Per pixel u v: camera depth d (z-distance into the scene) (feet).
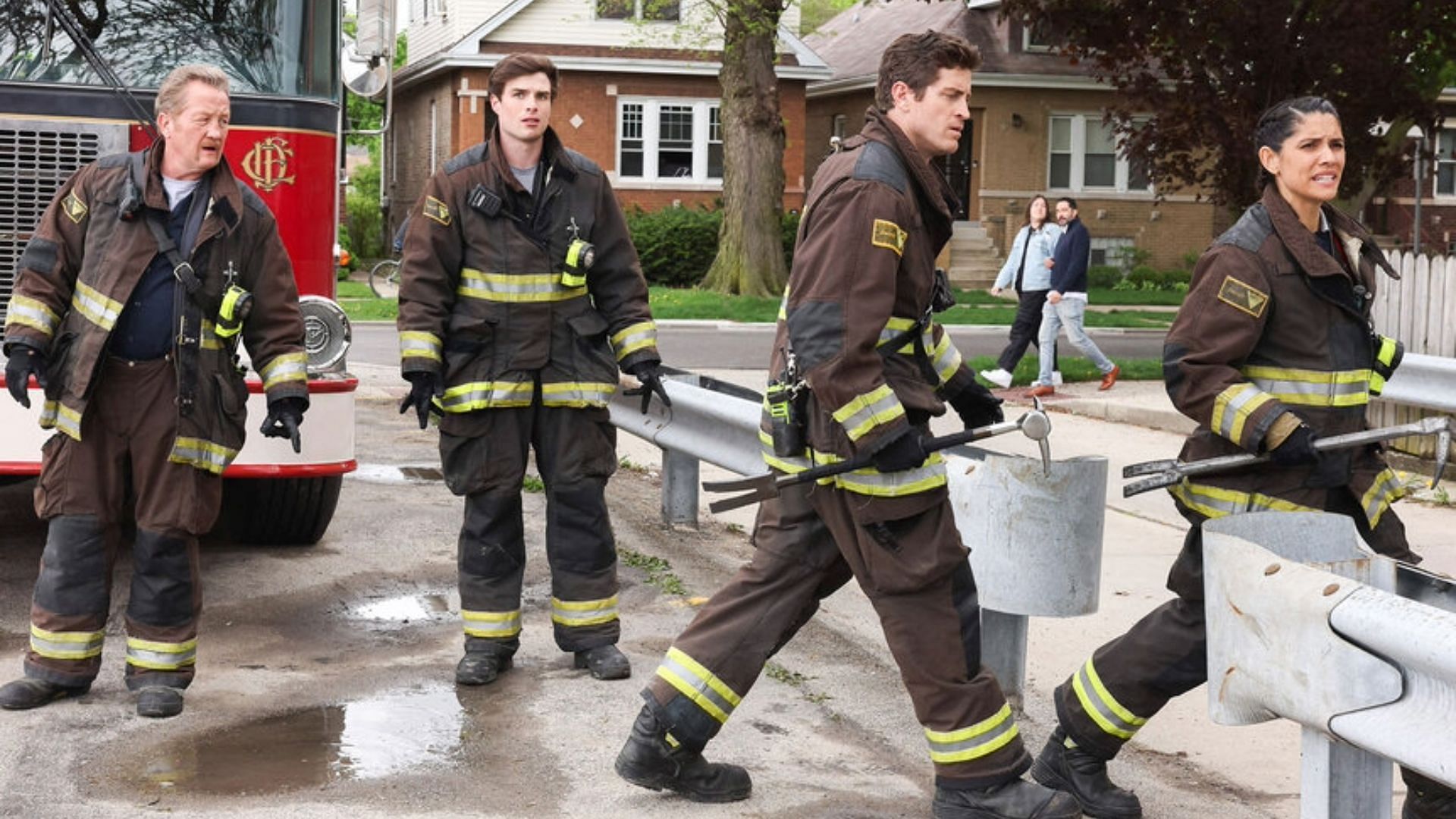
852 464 14.11
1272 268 14.66
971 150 122.42
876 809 15.89
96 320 17.81
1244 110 59.82
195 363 18.07
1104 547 28.14
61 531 18.49
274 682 19.97
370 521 29.40
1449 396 31.58
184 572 18.62
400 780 16.47
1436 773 11.16
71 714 18.38
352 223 137.80
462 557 20.15
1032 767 16.12
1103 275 119.85
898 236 14.02
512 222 19.56
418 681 20.08
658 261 112.06
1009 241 122.21
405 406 19.51
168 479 18.26
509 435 19.85
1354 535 13.87
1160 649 15.01
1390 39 59.82
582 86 122.42
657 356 20.34
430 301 19.35
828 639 22.08
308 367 23.40
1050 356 50.52
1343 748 12.48
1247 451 14.76
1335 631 12.03
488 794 16.14
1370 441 14.17
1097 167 123.13
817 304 13.96
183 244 18.07
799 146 125.39
